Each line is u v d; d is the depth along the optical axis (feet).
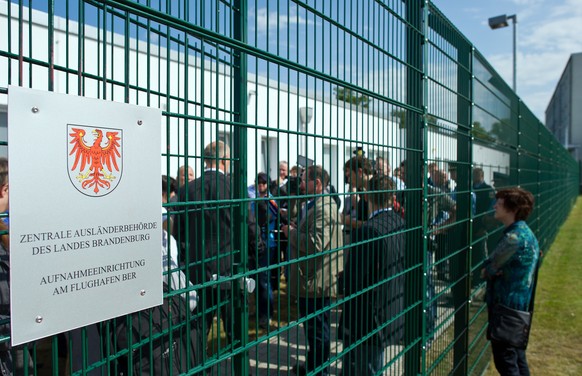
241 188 4.96
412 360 8.84
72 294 3.32
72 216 3.31
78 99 3.34
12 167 2.98
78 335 5.33
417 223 8.95
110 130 3.56
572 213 72.79
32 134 3.08
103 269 3.52
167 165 4.10
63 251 3.26
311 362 6.75
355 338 6.92
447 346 10.94
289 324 5.61
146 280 3.87
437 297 10.02
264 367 8.13
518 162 20.47
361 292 6.98
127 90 3.72
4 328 3.95
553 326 18.86
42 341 5.40
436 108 9.96
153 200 3.90
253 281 5.01
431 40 9.69
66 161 3.27
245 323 5.02
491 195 15.20
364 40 6.94
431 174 9.78
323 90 5.98
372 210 7.51
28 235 3.06
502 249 11.13
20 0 3.20
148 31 3.88
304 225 6.78
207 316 5.38
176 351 4.89
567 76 200.85
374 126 7.25
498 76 16.10
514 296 11.09
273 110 14.42
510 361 11.23
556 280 26.84
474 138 12.75
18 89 3.01
